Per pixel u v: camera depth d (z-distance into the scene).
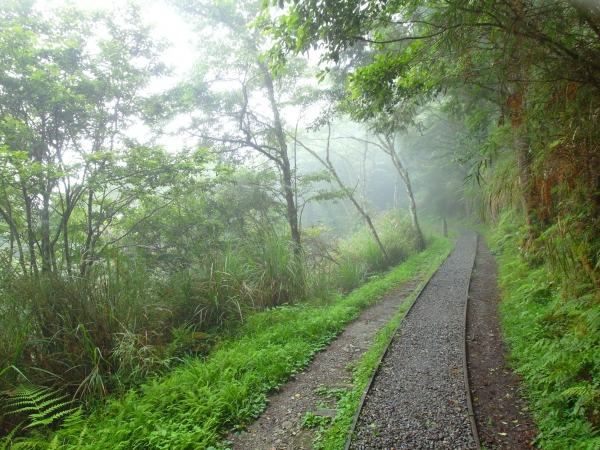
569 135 4.60
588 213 5.11
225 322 8.62
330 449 4.15
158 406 5.41
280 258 10.70
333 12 4.64
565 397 4.32
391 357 6.51
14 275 6.91
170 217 11.98
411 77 6.35
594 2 3.98
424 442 4.15
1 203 8.71
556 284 7.21
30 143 8.79
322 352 7.29
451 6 4.46
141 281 8.06
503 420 4.51
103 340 6.87
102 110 10.05
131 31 10.29
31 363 6.28
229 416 5.07
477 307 9.22
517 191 6.05
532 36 4.43
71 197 9.54
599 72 4.40
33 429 5.42
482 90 9.42
